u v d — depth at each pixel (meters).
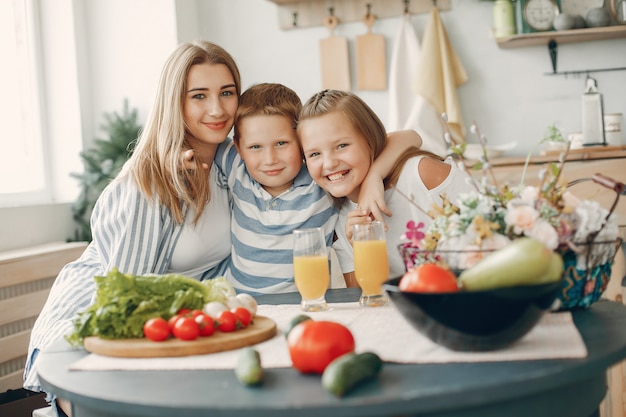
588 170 2.72
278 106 1.70
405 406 0.79
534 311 0.92
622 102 2.99
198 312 1.12
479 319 0.91
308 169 1.69
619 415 1.80
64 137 3.24
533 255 0.91
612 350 0.93
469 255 1.08
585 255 1.13
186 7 3.36
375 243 1.35
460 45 3.13
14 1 3.15
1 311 2.38
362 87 3.24
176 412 0.82
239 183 1.78
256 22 3.41
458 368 0.90
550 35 2.84
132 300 1.12
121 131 2.99
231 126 1.75
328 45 3.27
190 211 1.71
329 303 1.42
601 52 2.99
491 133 3.12
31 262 2.52
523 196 1.16
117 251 1.62
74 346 1.15
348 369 0.82
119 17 3.32
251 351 0.92
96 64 3.34
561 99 3.05
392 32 3.21
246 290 1.71
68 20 3.22
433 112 2.98
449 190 1.66
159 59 3.28
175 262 1.73
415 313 0.94
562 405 0.92
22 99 3.19
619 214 2.65
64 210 3.13
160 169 1.67
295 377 0.91
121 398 0.86
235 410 0.80
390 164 1.67
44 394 2.07
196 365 0.99
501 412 0.85
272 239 1.71
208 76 1.69
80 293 1.64
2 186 3.02
